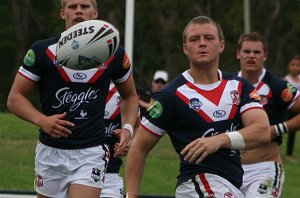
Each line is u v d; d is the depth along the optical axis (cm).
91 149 1516
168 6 7400
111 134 1775
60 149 1512
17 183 2681
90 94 1512
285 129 1802
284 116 1853
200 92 1377
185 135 1377
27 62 1506
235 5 7169
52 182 1534
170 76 7312
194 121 1369
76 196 1494
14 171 2800
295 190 2758
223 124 1369
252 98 1377
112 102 1770
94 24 1430
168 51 7425
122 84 1584
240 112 1376
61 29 7650
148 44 7488
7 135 3225
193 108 1369
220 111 1370
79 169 1509
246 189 1825
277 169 1819
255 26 7312
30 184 2681
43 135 1527
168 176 2839
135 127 1769
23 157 2978
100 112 1529
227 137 1303
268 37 7356
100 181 1520
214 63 1383
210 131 1365
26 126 3362
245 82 1396
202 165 1373
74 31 1427
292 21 7412
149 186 2720
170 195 2378
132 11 3859
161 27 7456
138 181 1396
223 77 1396
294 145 3434
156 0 7456
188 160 1273
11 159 2941
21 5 7925
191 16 7388
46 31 7900
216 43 1371
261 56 1842
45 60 1498
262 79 1847
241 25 7100
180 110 1372
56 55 1452
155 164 2956
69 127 1502
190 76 1391
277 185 1809
